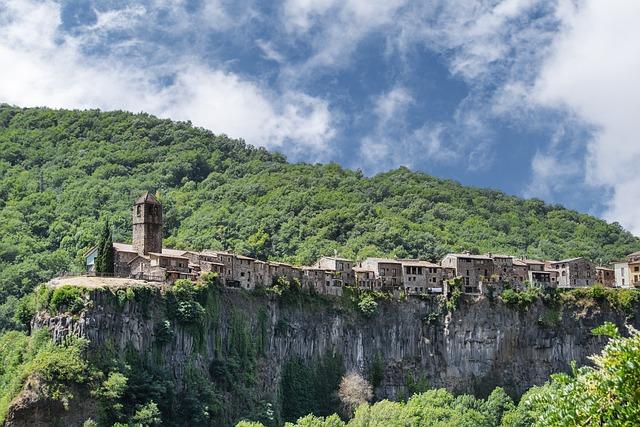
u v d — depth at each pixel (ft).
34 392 595.88
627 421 176.86
